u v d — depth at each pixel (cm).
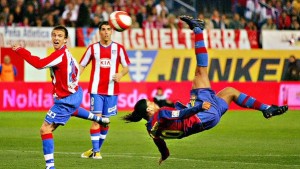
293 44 7519
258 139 4716
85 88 6675
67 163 3447
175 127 2748
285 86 7262
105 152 3981
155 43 7231
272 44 7494
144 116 2834
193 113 2634
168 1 7775
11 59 6944
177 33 7300
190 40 7319
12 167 3269
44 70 7044
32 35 6994
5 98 6638
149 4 7625
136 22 7488
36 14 7244
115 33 7125
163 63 7238
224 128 5447
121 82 6812
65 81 3075
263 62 7438
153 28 7406
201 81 2805
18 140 4525
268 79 7450
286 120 6138
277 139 4725
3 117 6109
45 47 7006
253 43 7456
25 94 6681
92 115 3219
